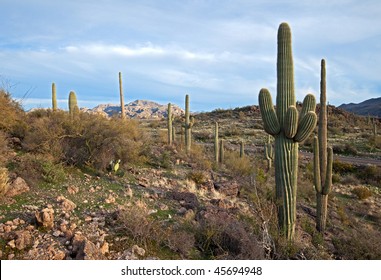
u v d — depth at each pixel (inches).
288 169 312.0
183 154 676.7
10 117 440.1
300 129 307.0
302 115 327.6
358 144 1451.8
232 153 962.7
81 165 412.5
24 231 208.4
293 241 285.9
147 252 220.7
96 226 239.3
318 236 355.3
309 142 1454.2
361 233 363.9
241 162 772.6
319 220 441.7
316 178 442.6
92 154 416.5
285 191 311.7
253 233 279.6
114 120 499.2
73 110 515.2
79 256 193.0
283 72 316.8
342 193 753.0
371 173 910.4
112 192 336.5
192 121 735.1
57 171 345.4
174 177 483.2
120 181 388.8
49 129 410.0
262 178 617.9
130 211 256.1
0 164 322.3
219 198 408.5
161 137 856.9
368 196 722.8
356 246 337.7
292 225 311.0
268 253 258.8
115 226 244.7
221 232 250.7
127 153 467.5
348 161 1082.1
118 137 455.8
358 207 656.4
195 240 249.1
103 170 417.7
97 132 437.1
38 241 207.3
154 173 475.2
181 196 358.6
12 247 197.5
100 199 307.7
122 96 802.8
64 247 206.2
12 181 294.2
